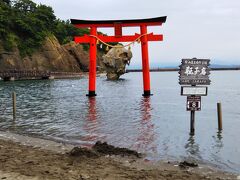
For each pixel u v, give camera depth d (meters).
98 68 128.25
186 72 15.30
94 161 11.09
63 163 10.62
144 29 33.66
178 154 13.04
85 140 15.53
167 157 12.52
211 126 19.31
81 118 22.42
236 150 13.75
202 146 14.41
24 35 102.81
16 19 101.81
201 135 16.67
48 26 118.25
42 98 36.94
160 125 19.66
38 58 102.12
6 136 16.16
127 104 30.94
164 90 53.78
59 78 94.25
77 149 12.22
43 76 88.12
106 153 12.41
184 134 16.94
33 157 11.43
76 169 9.91
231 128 18.69
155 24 33.47
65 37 133.62
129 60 90.44
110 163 10.92
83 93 44.00
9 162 10.61
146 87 37.12
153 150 13.64
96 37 34.12
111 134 16.98
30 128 18.72
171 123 20.38
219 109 17.53
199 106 16.36
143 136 16.48
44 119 22.00
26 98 36.91
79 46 119.75
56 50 107.88
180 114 24.47
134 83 76.19
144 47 34.31
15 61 94.50
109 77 90.50
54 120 21.58
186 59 15.23
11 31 99.56
